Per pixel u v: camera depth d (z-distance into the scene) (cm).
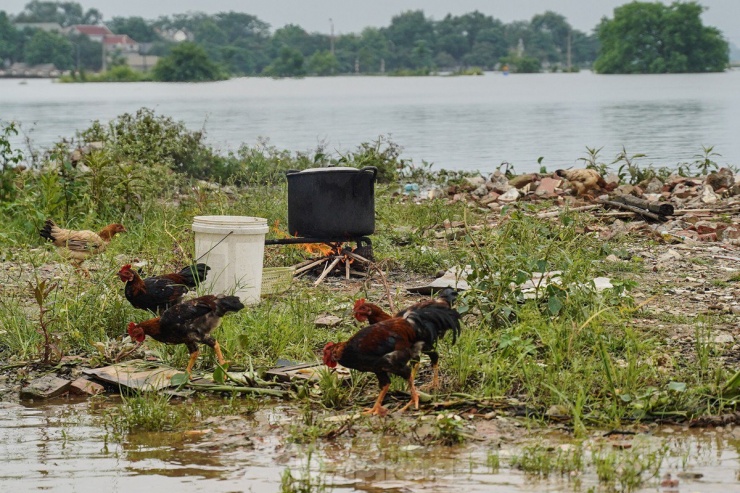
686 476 647
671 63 16438
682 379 808
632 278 1175
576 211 1542
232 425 764
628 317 969
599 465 654
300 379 842
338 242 1226
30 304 1077
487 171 2861
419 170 2352
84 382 859
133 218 1567
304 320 984
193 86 14075
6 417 792
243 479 658
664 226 1564
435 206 1678
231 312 946
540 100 8319
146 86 14012
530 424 744
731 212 1694
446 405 780
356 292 1131
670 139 4056
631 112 6269
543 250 1115
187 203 1689
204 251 1060
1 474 670
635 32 16762
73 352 945
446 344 870
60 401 834
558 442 712
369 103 8088
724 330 949
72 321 988
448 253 1297
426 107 7319
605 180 2017
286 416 781
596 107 6962
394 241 1459
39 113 5941
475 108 7088
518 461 674
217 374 827
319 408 797
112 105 7144
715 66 16738
